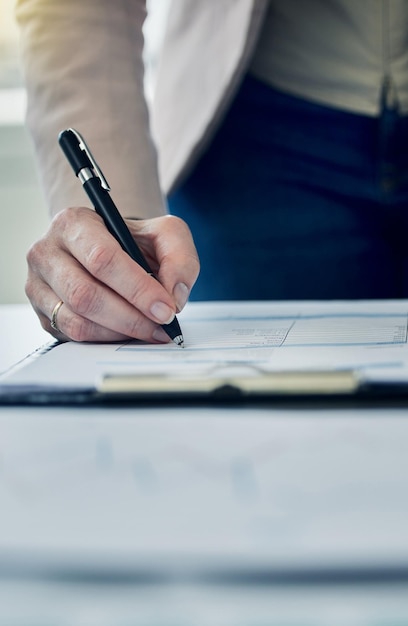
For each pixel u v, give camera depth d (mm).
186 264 551
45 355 492
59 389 387
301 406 352
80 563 219
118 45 713
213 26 806
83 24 703
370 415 337
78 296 522
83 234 534
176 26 861
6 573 218
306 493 262
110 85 700
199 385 366
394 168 828
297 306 695
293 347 486
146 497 265
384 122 814
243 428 328
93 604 207
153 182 700
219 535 233
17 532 241
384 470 280
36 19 707
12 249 1631
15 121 1570
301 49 811
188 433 325
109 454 307
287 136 845
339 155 836
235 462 293
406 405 348
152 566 216
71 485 278
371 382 369
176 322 516
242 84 843
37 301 569
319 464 288
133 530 240
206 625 200
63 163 679
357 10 785
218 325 599
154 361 458
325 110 826
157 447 312
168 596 208
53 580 214
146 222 600
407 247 864
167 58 879
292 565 212
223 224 900
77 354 494
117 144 685
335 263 879
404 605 203
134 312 521
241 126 856
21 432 336
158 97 890
